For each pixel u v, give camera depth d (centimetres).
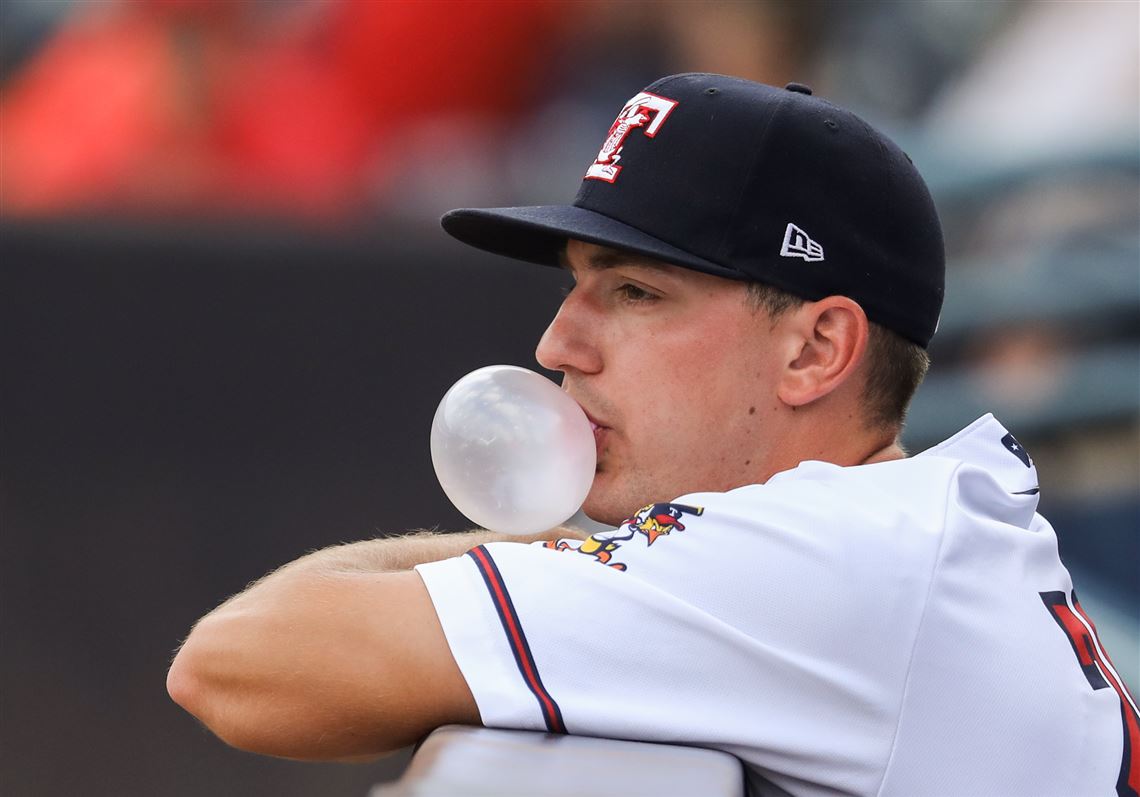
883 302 657
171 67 1652
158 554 1364
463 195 1736
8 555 1339
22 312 1345
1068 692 589
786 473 616
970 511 625
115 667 1348
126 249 1359
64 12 1694
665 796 444
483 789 436
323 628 555
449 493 644
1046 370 1548
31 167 1625
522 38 1762
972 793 555
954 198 1608
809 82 1873
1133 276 1540
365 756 574
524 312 1437
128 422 1361
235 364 1381
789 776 557
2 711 1327
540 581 547
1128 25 1733
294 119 1691
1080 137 1628
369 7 1720
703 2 1836
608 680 535
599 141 1812
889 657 553
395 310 1412
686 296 639
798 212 633
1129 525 1520
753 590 547
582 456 633
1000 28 1862
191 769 1342
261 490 1387
